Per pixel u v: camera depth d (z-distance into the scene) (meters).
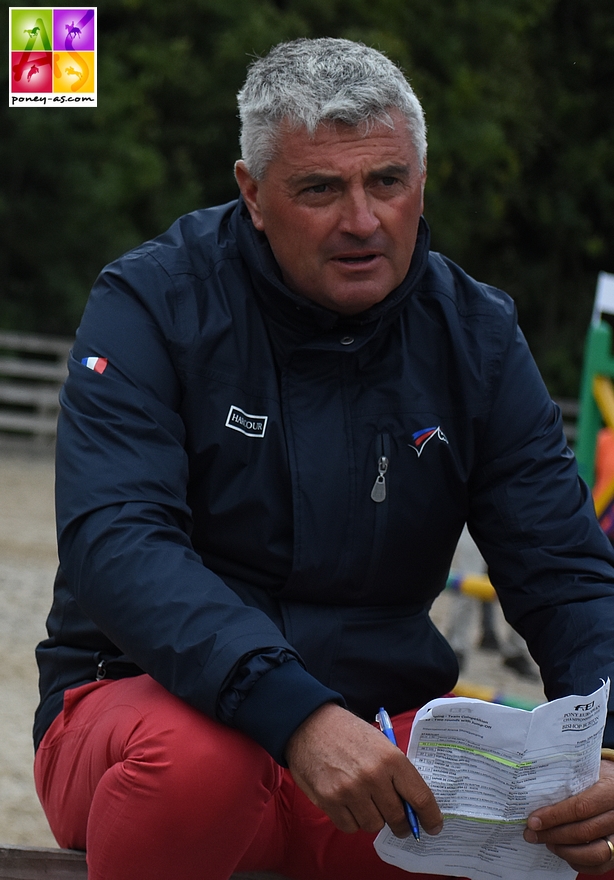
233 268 5.38
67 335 46.44
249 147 5.14
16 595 19.78
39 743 5.30
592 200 57.56
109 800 4.39
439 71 48.62
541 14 53.03
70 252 44.31
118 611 4.51
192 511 5.27
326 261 5.04
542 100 56.59
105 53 42.84
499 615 22.38
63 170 42.34
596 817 4.54
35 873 4.95
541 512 5.41
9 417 39.78
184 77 43.75
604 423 14.95
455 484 5.48
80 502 4.75
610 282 13.96
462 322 5.62
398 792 4.20
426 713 4.18
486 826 4.52
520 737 4.33
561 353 55.78
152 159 42.41
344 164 4.92
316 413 5.25
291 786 5.16
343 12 46.16
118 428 4.93
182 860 4.38
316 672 5.25
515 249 57.91
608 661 5.00
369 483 5.27
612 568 5.41
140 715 4.47
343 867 5.25
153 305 5.23
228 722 4.31
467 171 48.78
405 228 5.09
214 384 5.21
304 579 5.20
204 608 4.41
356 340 5.20
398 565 5.38
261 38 42.97
